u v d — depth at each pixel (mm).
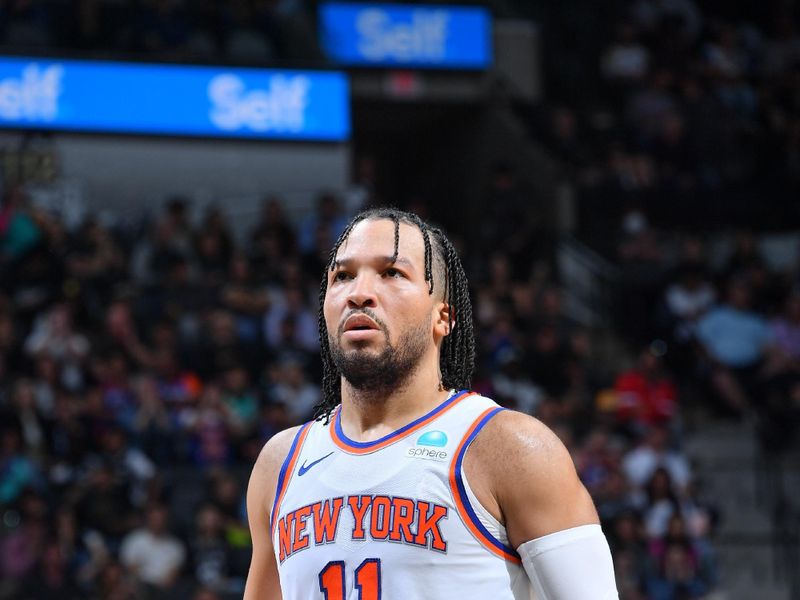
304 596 6793
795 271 40062
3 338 30578
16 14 39406
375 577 6555
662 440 30250
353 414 7121
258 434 29281
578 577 6539
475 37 46438
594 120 47688
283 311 33906
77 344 30969
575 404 31688
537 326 36375
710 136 45312
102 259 34406
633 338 39250
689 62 48812
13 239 33219
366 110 46969
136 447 28344
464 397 7051
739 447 35281
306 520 6883
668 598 26875
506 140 45562
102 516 26219
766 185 44062
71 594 24922
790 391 35500
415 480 6676
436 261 7211
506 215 40750
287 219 41875
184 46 41000
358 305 6910
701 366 36500
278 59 42281
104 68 39406
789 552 31875
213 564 25906
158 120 39844
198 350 31812
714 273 39125
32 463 27094
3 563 25031
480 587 6527
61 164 39844
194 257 36031
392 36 45531
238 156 42469
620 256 40875
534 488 6559
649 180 44000
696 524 28719
